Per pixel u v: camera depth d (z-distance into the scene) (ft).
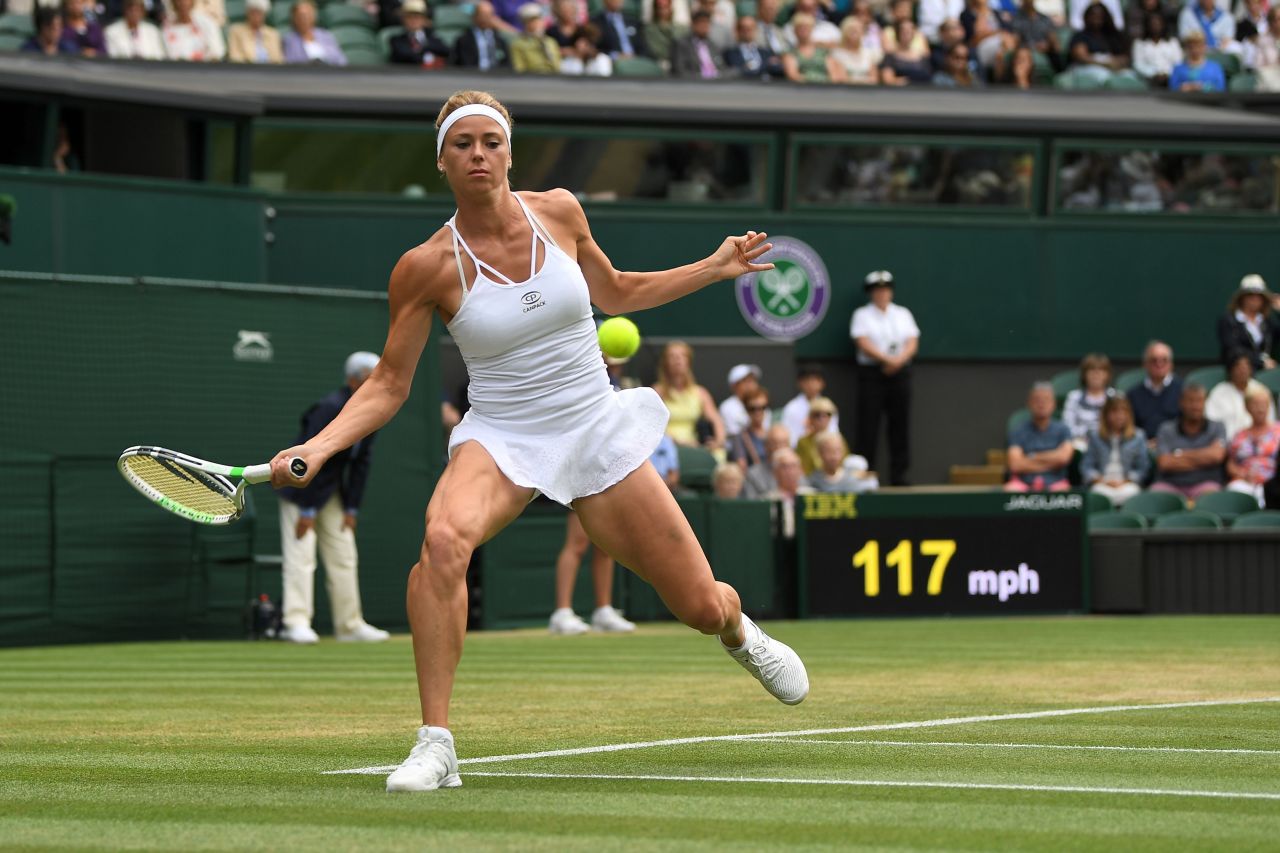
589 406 23.95
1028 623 67.21
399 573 67.87
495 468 23.54
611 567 65.36
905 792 21.59
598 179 92.07
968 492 71.05
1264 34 111.45
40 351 60.49
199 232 81.35
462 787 22.36
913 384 96.48
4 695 38.55
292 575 61.11
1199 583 72.69
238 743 28.50
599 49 98.63
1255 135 98.22
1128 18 110.22
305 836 18.43
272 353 65.87
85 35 87.30
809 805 20.47
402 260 23.75
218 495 22.99
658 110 90.99
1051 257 97.40
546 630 67.31
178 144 82.74
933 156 95.96
